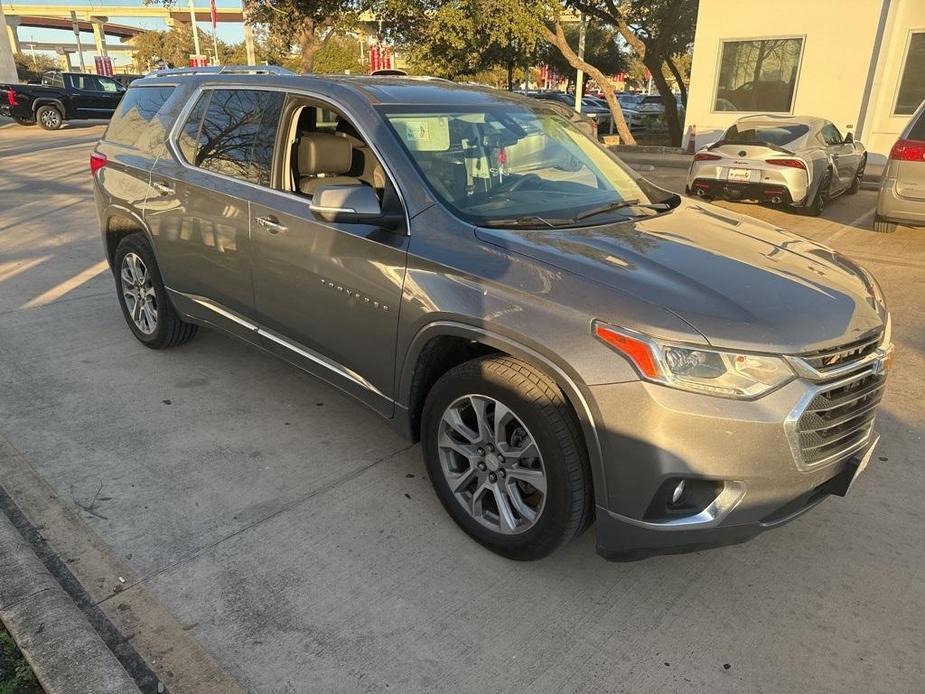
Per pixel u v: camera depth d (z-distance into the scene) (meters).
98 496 3.34
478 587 2.83
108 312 5.80
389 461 3.70
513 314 2.65
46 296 6.17
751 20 17.16
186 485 3.45
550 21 21.05
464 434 2.96
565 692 2.37
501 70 41.50
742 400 2.38
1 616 2.51
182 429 3.96
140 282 4.91
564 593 2.81
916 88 15.62
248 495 3.38
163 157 4.44
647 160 17.50
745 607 2.76
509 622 2.66
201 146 4.21
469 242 2.91
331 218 3.02
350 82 3.69
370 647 2.53
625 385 2.41
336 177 3.88
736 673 2.46
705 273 2.74
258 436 3.91
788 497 2.53
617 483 2.50
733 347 2.38
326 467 3.63
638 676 2.44
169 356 4.94
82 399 4.29
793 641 2.60
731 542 2.55
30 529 3.09
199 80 4.39
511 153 3.63
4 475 3.48
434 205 3.08
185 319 4.57
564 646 2.56
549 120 4.08
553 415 2.60
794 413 2.40
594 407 2.46
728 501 2.46
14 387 4.42
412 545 3.06
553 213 3.29
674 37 24.38
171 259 4.41
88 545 3.00
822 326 2.56
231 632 2.58
